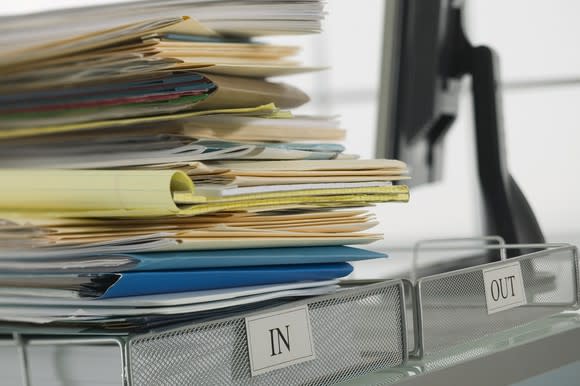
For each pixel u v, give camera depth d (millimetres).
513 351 793
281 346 604
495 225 1525
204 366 545
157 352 513
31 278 525
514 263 889
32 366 557
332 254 683
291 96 740
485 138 1519
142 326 523
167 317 535
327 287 687
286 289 637
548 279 940
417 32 1405
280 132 700
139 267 516
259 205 602
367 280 757
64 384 542
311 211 683
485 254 1545
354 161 703
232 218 593
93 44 553
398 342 721
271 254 625
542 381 875
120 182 511
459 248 1039
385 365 703
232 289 592
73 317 508
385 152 1415
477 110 1519
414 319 745
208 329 550
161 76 575
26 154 580
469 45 1491
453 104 1472
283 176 625
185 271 552
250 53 663
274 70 675
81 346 534
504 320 864
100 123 558
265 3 667
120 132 585
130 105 562
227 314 591
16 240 505
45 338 546
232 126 646
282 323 609
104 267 506
